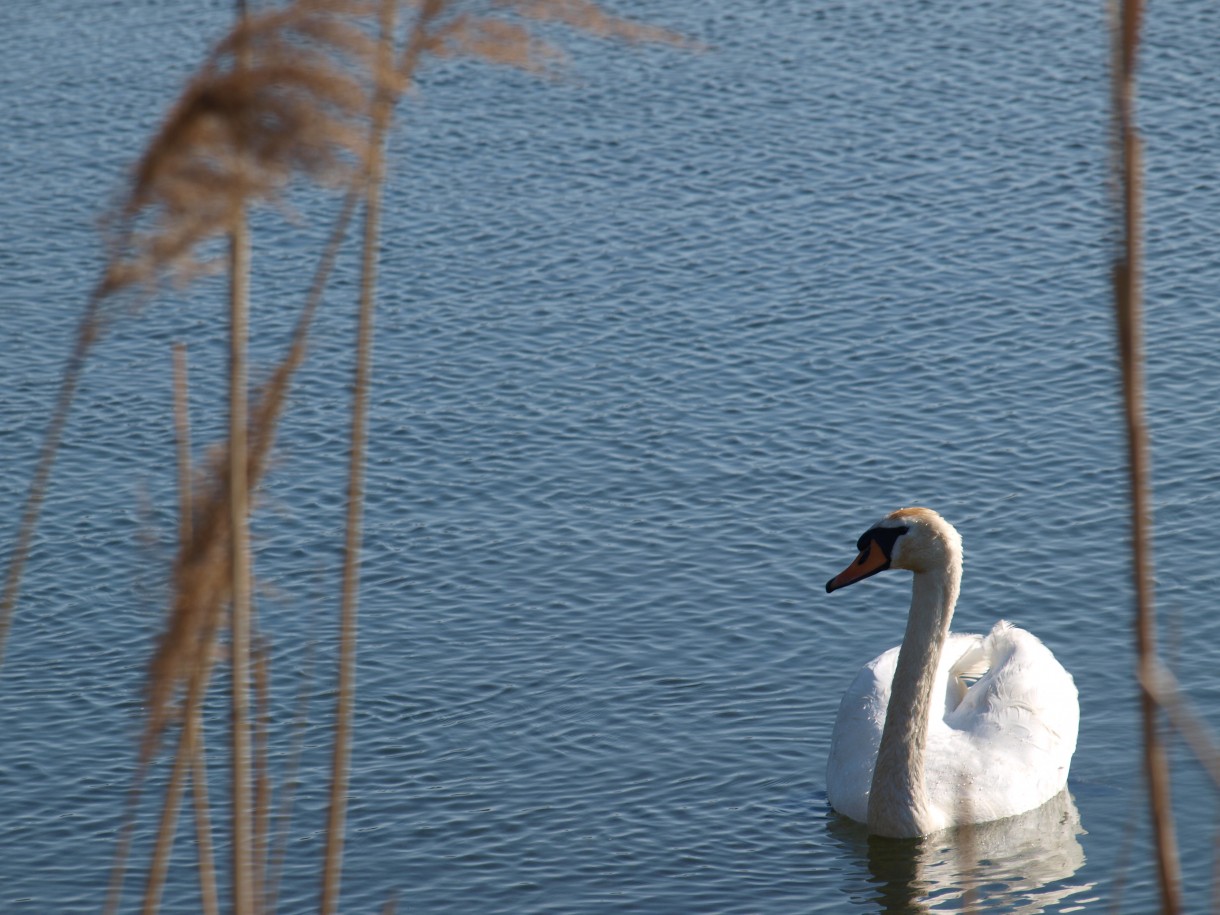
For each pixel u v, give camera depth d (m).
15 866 14.28
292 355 6.29
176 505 20.77
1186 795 14.96
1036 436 21.50
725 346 24.38
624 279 26.58
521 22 5.77
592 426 22.38
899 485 20.58
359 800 15.20
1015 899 13.65
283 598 7.84
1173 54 33.69
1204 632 17.22
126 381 24.03
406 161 30.86
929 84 33.28
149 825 14.94
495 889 13.88
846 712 15.56
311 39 5.38
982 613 17.95
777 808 15.11
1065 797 15.29
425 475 21.31
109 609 18.50
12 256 27.78
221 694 16.89
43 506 20.77
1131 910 13.36
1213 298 24.91
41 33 37.25
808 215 28.45
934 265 26.52
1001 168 29.77
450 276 26.86
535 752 15.95
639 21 36.56
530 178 30.16
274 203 5.54
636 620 18.12
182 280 5.66
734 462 21.33
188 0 39.06
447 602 18.58
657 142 31.38
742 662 17.38
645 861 14.28
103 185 30.19
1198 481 20.11
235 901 6.80
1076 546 19.05
